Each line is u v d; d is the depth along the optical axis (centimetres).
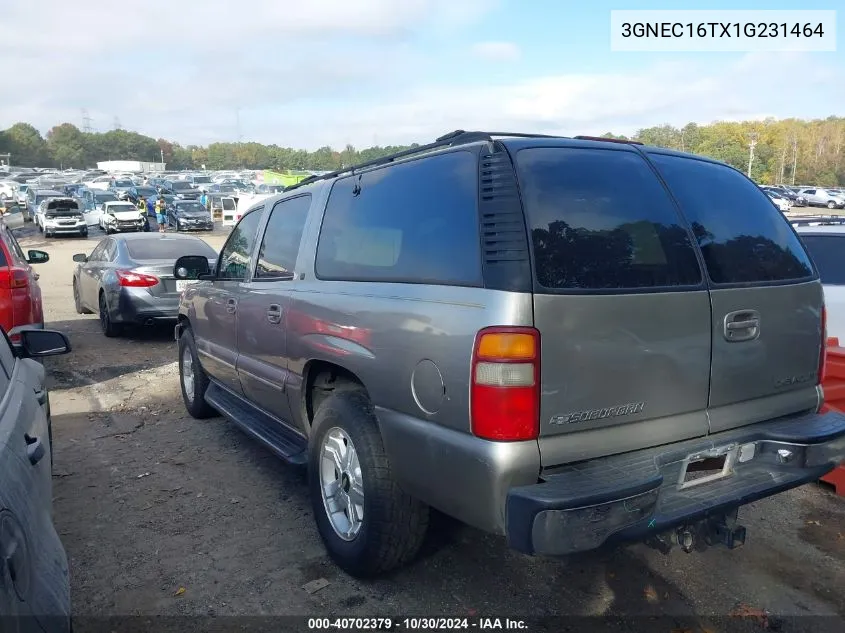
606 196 286
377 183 353
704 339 293
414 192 320
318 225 396
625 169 301
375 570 334
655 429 282
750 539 391
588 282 265
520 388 249
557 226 267
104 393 711
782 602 330
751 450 312
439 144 325
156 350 926
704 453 292
